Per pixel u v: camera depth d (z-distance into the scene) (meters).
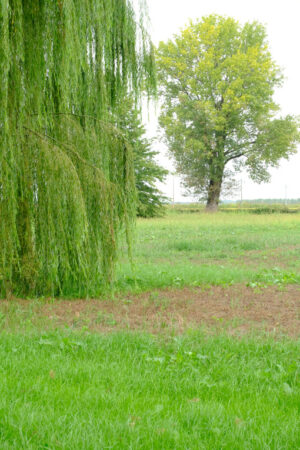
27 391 3.62
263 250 16.22
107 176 8.09
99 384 3.88
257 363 4.61
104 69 8.00
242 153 43.19
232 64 39.47
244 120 41.97
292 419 3.29
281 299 7.97
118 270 10.92
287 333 5.90
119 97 8.64
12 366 4.21
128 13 8.35
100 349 4.93
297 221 29.34
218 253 15.35
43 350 4.78
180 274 10.49
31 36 6.96
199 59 42.25
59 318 6.50
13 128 6.89
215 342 5.34
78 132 7.84
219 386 3.98
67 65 7.04
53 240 7.26
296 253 14.96
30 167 7.17
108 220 7.88
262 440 2.96
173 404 3.56
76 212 7.23
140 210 34.84
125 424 3.07
